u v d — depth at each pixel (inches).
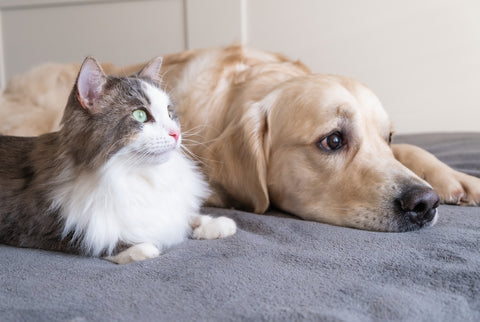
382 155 67.6
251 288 43.1
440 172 74.8
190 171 64.6
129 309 39.7
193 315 38.4
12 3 154.6
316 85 71.1
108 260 53.2
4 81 159.8
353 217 64.4
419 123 149.9
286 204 72.6
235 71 85.7
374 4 144.0
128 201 53.9
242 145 73.7
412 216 60.0
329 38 147.3
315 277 45.6
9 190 56.6
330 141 67.8
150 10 149.2
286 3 146.0
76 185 53.4
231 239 57.4
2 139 64.2
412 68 146.4
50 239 54.6
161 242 57.2
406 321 37.2
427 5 141.9
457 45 143.0
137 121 54.0
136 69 96.4
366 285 43.5
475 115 146.4
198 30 148.3
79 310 39.6
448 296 42.0
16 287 44.5
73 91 53.0
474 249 51.7
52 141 59.7
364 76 148.9
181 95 84.0
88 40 154.0
